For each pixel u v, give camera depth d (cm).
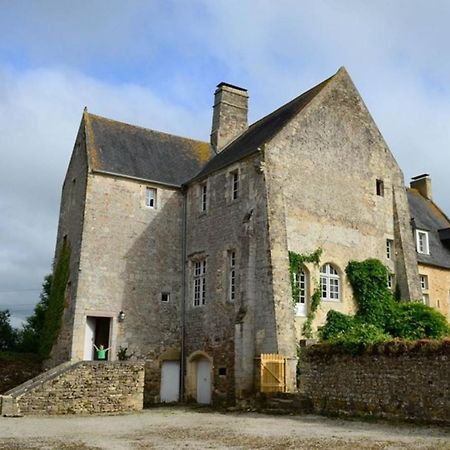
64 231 2612
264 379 1892
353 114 2541
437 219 3347
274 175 2162
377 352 1548
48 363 2388
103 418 1750
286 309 2000
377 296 2311
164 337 2445
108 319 2397
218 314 2272
